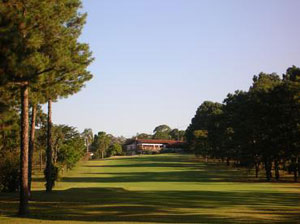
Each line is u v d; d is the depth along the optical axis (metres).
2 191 31.30
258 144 51.25
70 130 67.44
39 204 22.64
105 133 139.12
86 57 20.98
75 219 16.86
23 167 18.77
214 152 83.38
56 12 18.88
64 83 21.33
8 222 15.50
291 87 48.47
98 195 28.72
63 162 60.19
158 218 17.52
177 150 154.00
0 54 11.22
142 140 158.38
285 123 49.00
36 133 55.56
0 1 13.37
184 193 31.19
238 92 73.38
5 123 14.28
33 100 20.84
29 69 12.07
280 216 18.44
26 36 14.62
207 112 119.19
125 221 16.33
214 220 16.95
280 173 68.19
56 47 18.28
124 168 77.00
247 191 33.59
